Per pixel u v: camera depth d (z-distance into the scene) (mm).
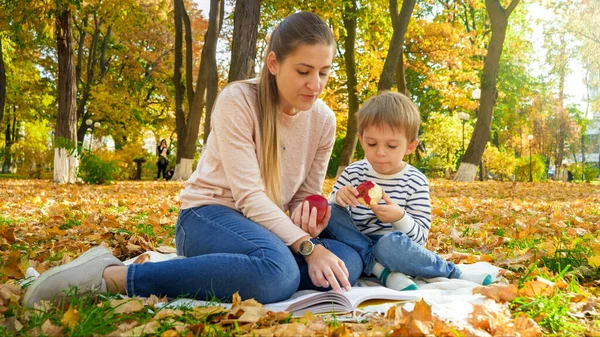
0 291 2359
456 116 32312
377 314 2168
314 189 3141
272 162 2732
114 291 2275
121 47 30797
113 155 28078
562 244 4203
